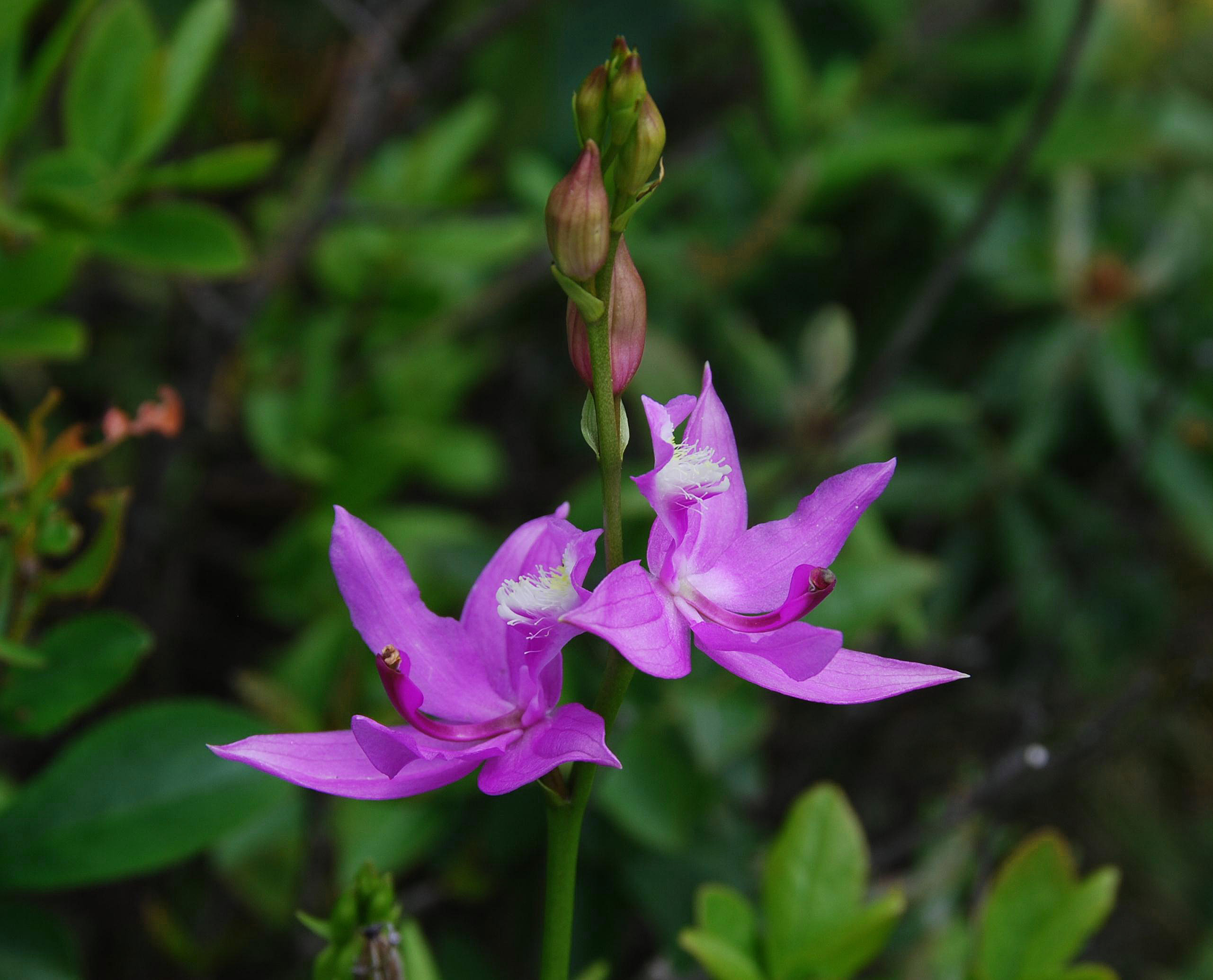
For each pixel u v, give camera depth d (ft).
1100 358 1.55
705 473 0.75
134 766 0.90
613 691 0.75
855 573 1.12
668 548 0.75
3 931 0.89
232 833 0.91
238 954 1.27
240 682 1.08
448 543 1.24
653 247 1.56
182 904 1.30
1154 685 1.25
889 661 0.75
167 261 1.01
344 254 1.47
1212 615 1.43
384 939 0.78
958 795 1.25
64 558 1.35
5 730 0.90
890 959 1.09
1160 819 1.56
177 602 1.42
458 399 1.57
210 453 1.48
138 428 0.90
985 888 1.07
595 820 1.17
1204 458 1.54
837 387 1.32
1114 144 1.46
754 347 1.47
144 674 1.36
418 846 1.07
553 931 0.78
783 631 0.74
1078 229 1.54
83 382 1.55
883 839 1.40
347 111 1.35
